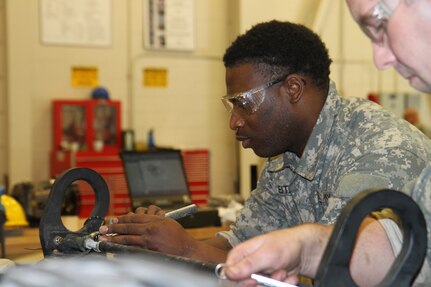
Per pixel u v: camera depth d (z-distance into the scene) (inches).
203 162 198.1
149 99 211.2
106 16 204.7
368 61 218.8
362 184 58.2
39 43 198.8
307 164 73.2
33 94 199.3
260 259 38.3
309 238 41.1
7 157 198.7
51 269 34.9
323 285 35.3
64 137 195.8
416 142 62.5
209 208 128.9
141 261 35.7
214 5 216.5
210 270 40.7
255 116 73.3
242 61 73.5
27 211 126.4
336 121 71.4
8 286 34.3
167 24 211.3
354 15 45.3
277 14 208.8
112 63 206.8
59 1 199.6
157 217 63.0
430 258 46.2
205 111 217.8
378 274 46.4
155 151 133.0
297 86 72.3
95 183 62.2
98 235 57.9
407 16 42.0
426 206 47.0
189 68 215.3
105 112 197.8
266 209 84.0
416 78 44.6
